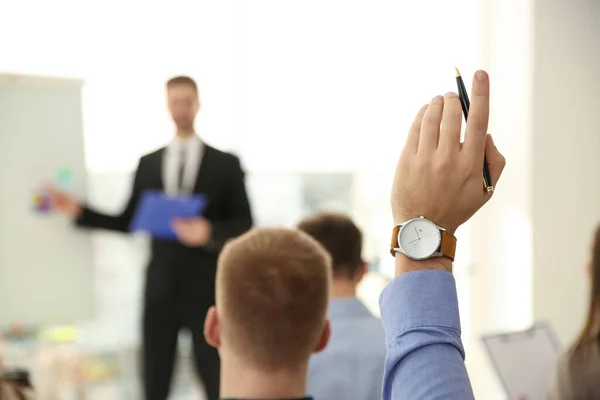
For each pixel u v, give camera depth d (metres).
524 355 2.11
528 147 3.67
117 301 3.30
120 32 3.19
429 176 0.53
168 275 3.04
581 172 3.77
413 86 3.76
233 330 0.83
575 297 3.79
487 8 3.84
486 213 3.94
